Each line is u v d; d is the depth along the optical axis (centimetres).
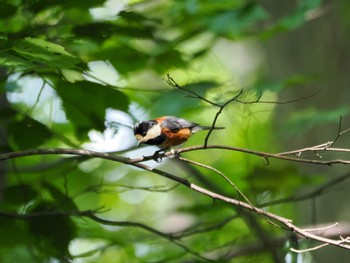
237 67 2227
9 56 724
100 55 1002
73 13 955
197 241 1408
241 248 1285
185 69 1175
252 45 2236
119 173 2303
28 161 1420
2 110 980
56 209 1005
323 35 1603
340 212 1506
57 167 1187
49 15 949
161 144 962
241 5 1260
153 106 1075
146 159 761
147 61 1100
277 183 1235
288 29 1201
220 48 2269
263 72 2098
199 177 1321
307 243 1190
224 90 1208
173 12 1263
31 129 986
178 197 2311
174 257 1192
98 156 757
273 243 1193
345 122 1520
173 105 1037
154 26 987
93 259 1399
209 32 1227
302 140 1598
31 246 1062
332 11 1583
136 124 967
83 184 1334
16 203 1044
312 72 1609
